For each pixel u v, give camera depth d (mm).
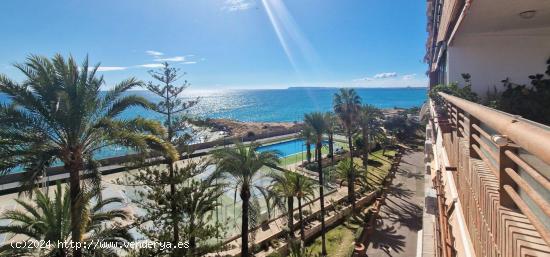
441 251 4859
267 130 55000
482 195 2711
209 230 12891
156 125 11102
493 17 5785
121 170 25344
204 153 32219
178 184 14758
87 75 10000
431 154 10531
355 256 16594
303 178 16938
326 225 20312
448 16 6215
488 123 2230
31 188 8430
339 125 28078
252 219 12992
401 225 20297
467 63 8344
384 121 47219
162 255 12398
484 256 2641
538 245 1724
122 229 11258
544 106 7016
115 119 10453
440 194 5613
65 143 9469
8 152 8430
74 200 9258
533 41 7551
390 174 30641
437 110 8656
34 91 9023
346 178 22438
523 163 1809
